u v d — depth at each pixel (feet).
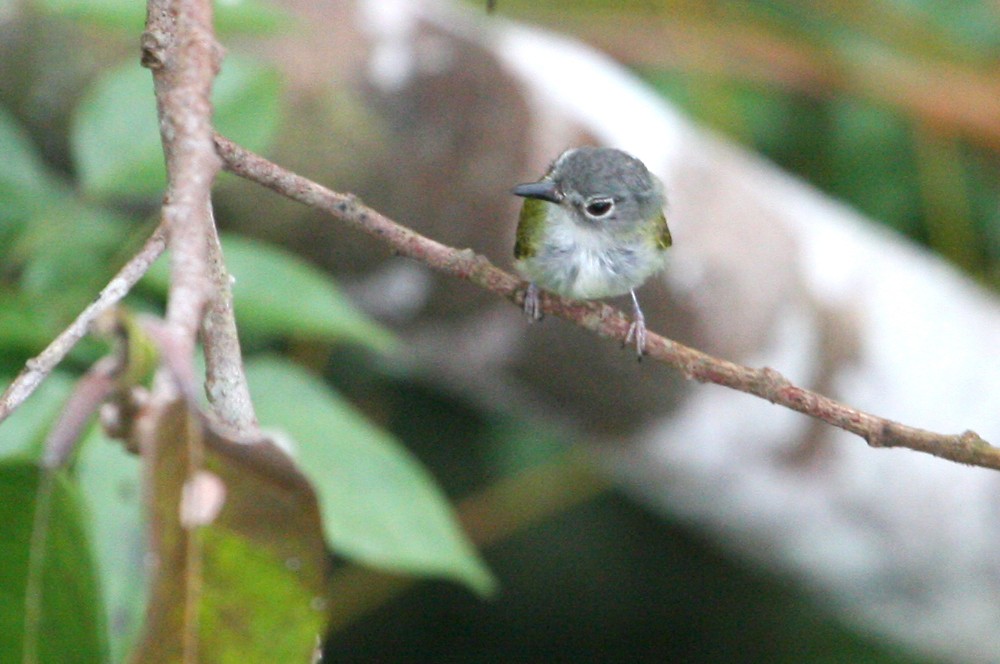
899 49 40.55
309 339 35.04
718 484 35.83
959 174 41.22
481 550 42.70
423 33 32.96
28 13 29.81
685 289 34.04
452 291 32.58
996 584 35.91
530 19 40.50
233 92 23.45
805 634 42.16
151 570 8.42
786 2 40.60
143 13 23.30
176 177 9.76
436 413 41.98
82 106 23.13
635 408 34.22
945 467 34.86
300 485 9.70
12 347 21.29
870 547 36.09
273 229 31.68
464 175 32.89
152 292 24.63
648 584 43.04
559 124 33.60
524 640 43.50
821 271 35.55
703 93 41.11
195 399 8.58
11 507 11.29
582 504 42.93
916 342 35.78
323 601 9.71
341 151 32.30
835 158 42.65
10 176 23.43
